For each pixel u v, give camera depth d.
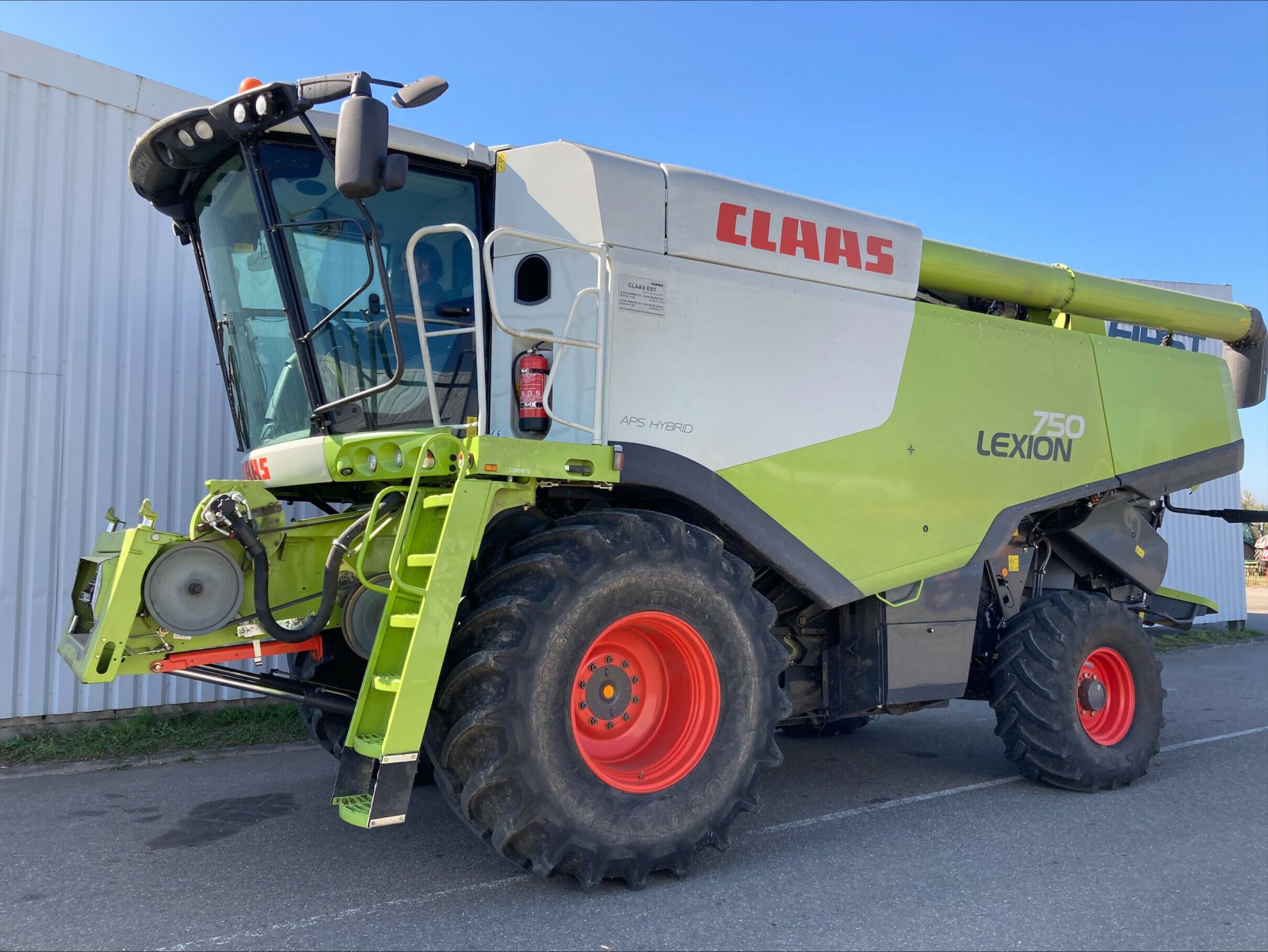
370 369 3.80
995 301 5.78
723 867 3.59
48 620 5.88
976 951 2.83
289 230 3.71
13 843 3.89
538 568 3.23
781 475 4.11
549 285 3.85
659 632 3.53
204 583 3.29
